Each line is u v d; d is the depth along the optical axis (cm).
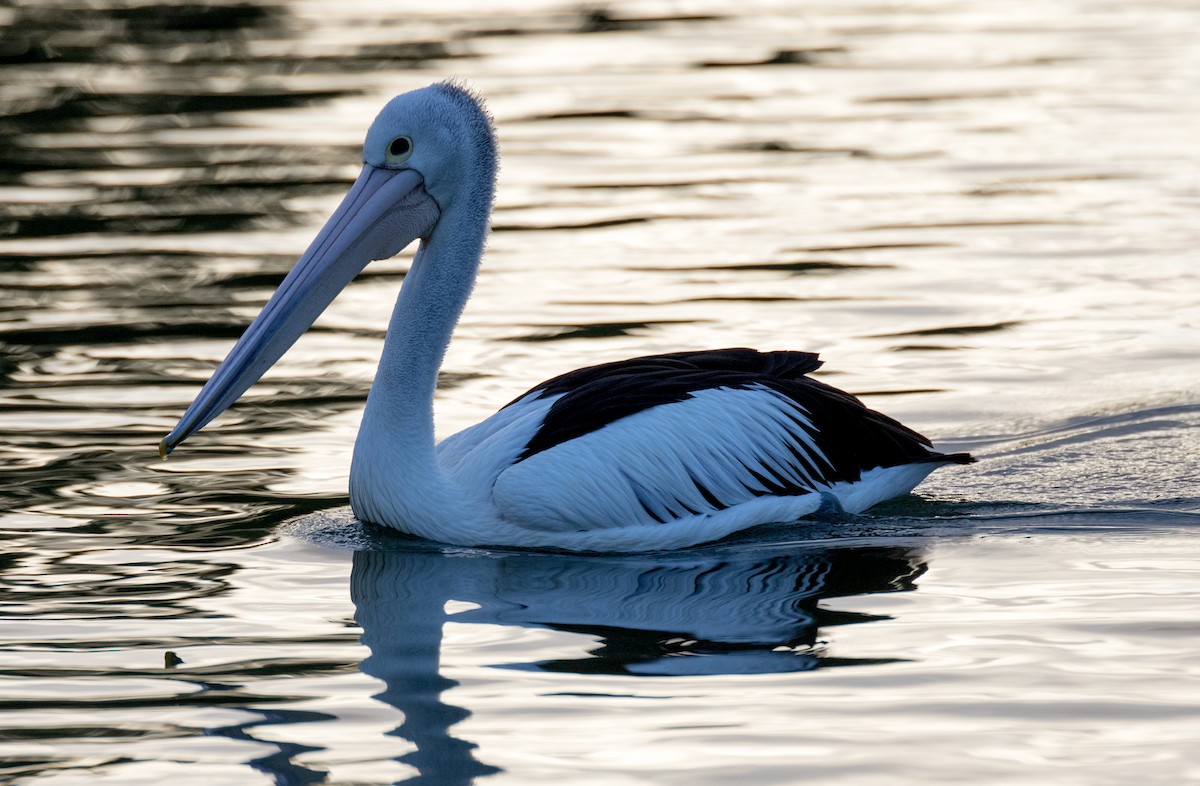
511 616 1013
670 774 777
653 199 2292
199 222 2158
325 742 818
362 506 1195
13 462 1322
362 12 3806
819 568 1112
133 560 1116
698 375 1229
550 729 833
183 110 2852
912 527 1204
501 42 3422
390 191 1176
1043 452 1364
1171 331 1691
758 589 1066
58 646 955
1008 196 2273
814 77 3130
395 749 809
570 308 1795
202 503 1242
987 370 1582
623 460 1166
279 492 1270
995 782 765
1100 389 1520
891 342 1672
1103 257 1970
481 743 816
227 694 882
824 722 835
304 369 1612
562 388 1235
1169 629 960
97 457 1338
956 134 2659
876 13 3856
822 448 1227
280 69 3159
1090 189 2298
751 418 1206
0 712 858
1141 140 2591
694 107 2881
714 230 2127
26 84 3069
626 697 875
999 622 982
